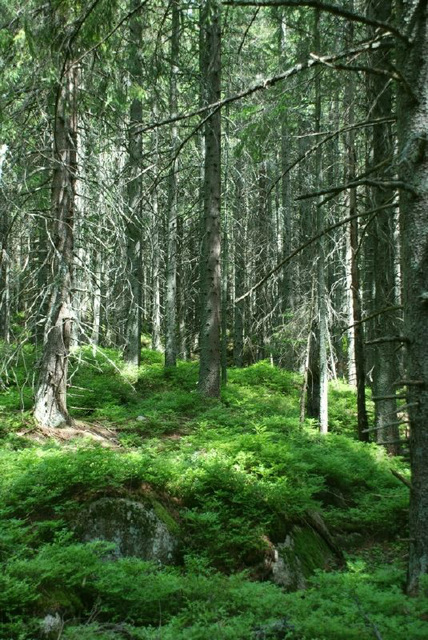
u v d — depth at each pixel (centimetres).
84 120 995
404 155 418
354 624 348
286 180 2120
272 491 612
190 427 1005
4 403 984
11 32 771
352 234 1025
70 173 912
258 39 1509
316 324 1275
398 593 394
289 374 1798
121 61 864
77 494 570
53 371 905
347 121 1043
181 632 367
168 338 1742
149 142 1602
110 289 1101
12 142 855
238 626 355
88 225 952
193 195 2044
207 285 1320
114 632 394
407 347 434
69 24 674
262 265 2173
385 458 906
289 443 846
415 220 426
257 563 538
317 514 676
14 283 884
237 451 723
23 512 557
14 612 391
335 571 541
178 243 2248
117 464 603
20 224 928
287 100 873
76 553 453
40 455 689
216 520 580
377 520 696
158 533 549
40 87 806
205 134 1299
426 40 423
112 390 1246
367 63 809
